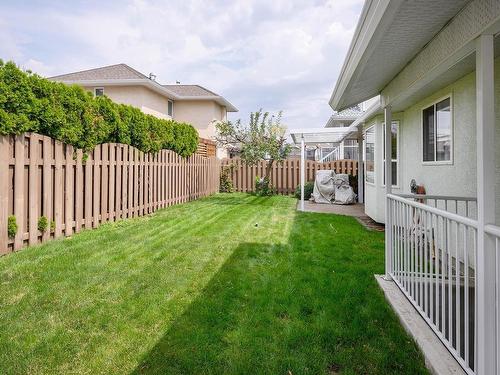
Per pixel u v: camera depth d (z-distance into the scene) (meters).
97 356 2.59
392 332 3.01
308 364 2.54
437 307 2.88
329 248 5.81
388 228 4.25
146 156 9.19
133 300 3.57
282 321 3.20
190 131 12.38
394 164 8.13
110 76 17.47
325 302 3.61
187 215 9.03
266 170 16.39
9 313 3.21
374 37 2.68
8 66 4.89
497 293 1.96
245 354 2.65
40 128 5.63
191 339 2.85
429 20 2.54
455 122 5.19
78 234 6.42
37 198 5.57
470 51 2.43
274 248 5.76
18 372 2.38
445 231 2.80
